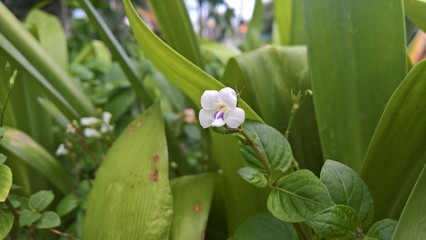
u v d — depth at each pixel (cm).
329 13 19
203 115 13
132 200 17
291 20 30
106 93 31
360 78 18
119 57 23
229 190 20
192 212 18
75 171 27
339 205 13
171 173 27
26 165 25
